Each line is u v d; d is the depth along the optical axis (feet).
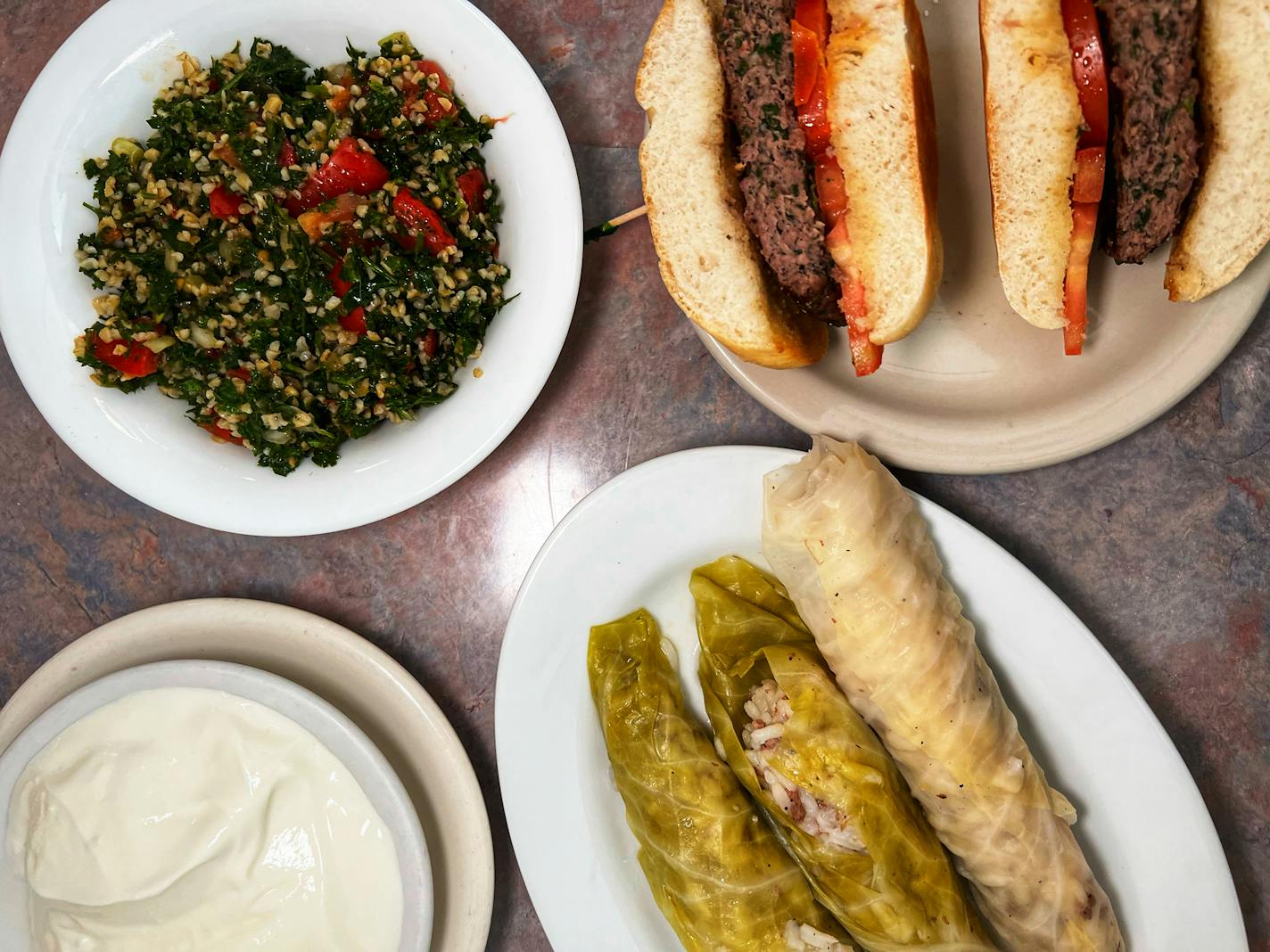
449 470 1.03
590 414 1.13
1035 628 0.99
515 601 1.05
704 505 1.03
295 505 1.05
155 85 1.03
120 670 1.05
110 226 1.01
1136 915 1.00
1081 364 0.99
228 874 1.03
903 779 1.01
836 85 0.86
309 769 1.02
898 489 0.99
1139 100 0.81
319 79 1.03
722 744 1.04
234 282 1.00
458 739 1.08
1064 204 0.87
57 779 1.04
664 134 0.92
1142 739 0.98
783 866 1.02
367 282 0.99
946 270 1.02
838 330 1.03
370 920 1.02
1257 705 1.04
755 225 0.90
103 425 1.04
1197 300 0.92
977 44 1.01
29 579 1.19
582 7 1.11
